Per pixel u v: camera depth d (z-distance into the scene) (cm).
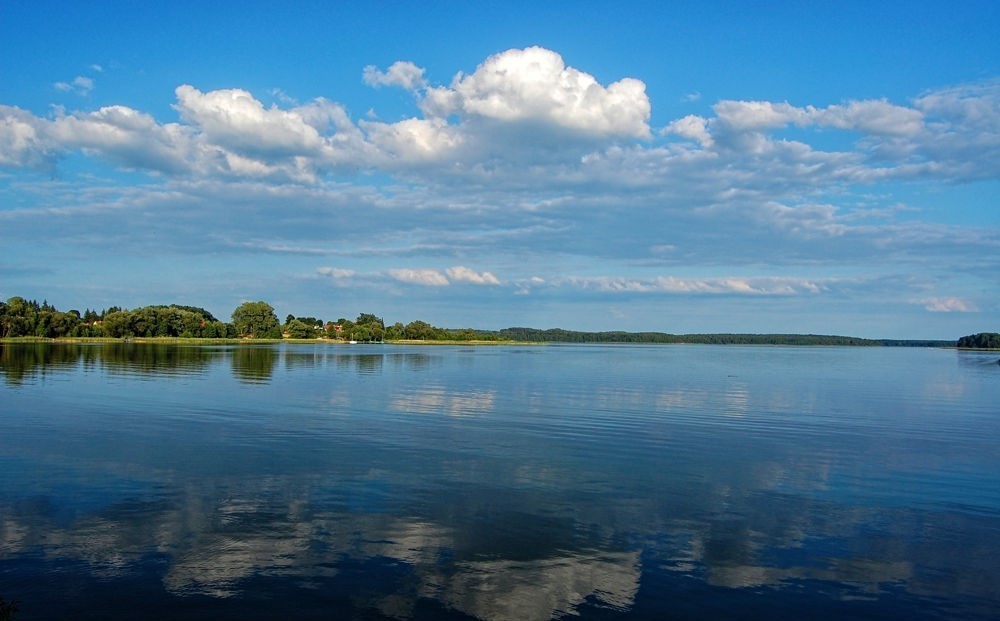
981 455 3167
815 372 10656
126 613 1370
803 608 1460
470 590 1506
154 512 2023
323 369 8731
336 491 2291
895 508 2231
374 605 1424
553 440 3375
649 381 7725
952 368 13088
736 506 2217
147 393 5250
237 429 3531
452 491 2322
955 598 1527
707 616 1411
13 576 1540
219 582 1523
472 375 8144
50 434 3316
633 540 1856
